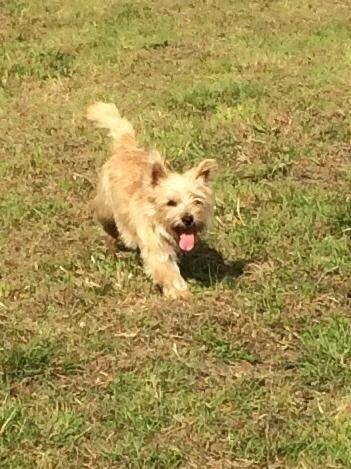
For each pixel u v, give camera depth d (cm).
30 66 517
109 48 551
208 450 233
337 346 264
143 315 282
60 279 304
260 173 372
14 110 458
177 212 284
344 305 287
